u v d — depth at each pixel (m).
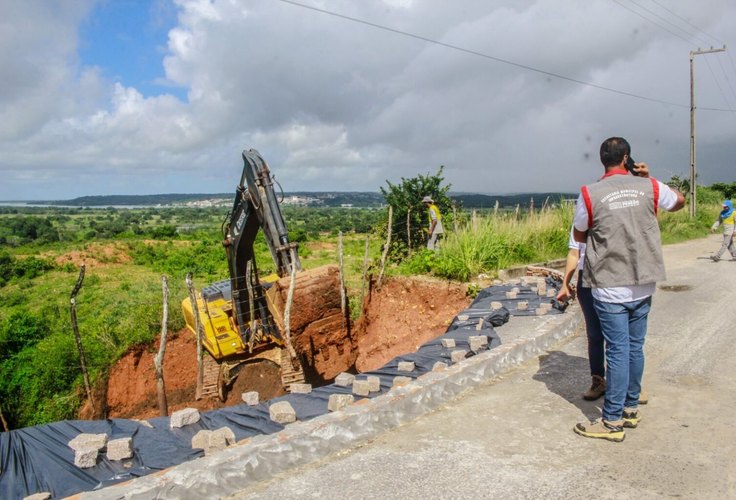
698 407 4.46
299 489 3.43
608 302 3.86
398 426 4.35
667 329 7.09
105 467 3.59
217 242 43.81
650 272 3.79
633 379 4.05
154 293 22.00
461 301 11.88
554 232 15.14
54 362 15.16
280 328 11.00
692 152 29.48
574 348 6.30
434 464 3.68
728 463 3.52
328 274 12.61
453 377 4.93
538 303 8.22
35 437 3.96
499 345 6.05
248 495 3.38
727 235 14.72
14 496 3.27
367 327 13.69
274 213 10.75
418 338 12.22
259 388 11.13
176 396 14.33
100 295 24.23
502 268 12.73
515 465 3.61
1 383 14.87
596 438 3.95
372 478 3.53
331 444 3.92
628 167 4.15
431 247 15.14
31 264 35.03
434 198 17.12
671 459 3.60
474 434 4.14
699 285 10.45
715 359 5.73
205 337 11.27
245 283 11.69
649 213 3.82
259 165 10.80
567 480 3.39
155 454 3.76
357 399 4.57
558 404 4.64
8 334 17.47
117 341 15.69
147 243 46.28
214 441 3.70
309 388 4.98
